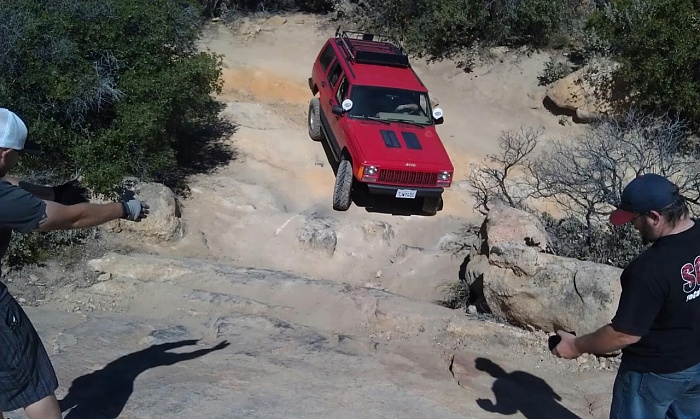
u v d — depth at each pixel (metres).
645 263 3.14
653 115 13.70
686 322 3.16
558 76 15.67
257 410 4.61
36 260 7.27
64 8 8.99
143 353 5.41
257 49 17.23
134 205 3.40
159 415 4.45
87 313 6.31
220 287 7.10
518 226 7.36
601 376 5.55
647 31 13.32
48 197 3.58
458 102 15.83
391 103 11.30
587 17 17.17
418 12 18.16
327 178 11.76
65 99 8.37
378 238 10.00
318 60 13.29
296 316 6.51
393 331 6.25
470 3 17.08
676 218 3.15
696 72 13.13
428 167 10.38
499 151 13.54
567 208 8.93
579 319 5.78
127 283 6.88
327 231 9.58
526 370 5.60
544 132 14.45
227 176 11.05
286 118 13.76
